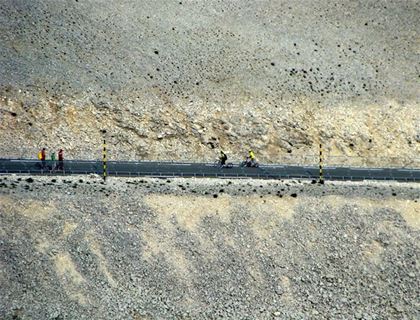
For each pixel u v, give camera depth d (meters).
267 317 47.69
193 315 47.06
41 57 66.56
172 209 53.12
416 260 52.47
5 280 46.22
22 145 58.97
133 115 63.72
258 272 50.19
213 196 54.84
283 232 53.06
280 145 64.62
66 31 70.44
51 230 49.44
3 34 67.81
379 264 51.84
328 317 48.34
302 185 57.94
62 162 55.84
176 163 60.16
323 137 66.06
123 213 51.94
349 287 50.25
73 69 66.25
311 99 69.44
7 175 53.97
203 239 51.50
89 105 63.38
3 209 49.84
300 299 49.12
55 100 62.84
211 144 63.41
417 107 70.94
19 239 48.34
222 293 48.59
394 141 67.19
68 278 47.12
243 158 63.09
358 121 68.19
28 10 71.50
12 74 63.81
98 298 46.69
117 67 67.88
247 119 65.81
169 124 63.88
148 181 55.81
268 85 69.81
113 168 57.53
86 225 50.41
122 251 49.44
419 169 63.97
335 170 61.94
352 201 56.41
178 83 67.94
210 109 66.00
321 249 52.34
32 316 44.94
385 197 57.41
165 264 49.41
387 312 49.12
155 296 47.62
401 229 54.62
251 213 53.94
